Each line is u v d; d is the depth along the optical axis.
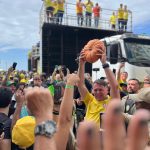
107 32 14.27
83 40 13.69
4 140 2.88
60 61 12.98
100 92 4.04
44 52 12.87
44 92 0.93
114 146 0.56
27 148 2.50
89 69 12.12
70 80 1.67
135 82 5.79
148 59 9.96
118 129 0.57
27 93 0.92
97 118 3.95
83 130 0.57
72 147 1.77
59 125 1.58
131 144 0.55
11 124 2.99
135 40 10.05
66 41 13.30
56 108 2.35
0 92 3.18
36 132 0.90
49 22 13.55
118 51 9.89
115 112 0.58
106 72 2.97
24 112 3.60
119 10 16.16
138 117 0.56
